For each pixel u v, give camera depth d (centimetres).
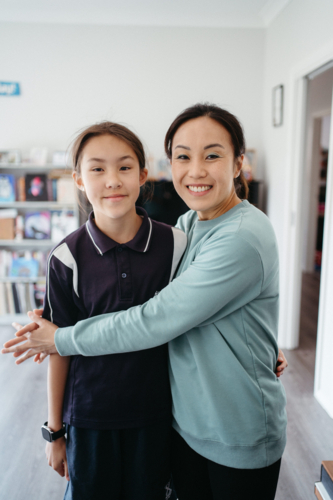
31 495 156
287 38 276
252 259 78
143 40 327
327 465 92
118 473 93
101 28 325
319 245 545
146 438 92
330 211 204
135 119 338
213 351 84
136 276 88
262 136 339
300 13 251
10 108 335
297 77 256
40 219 345
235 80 333
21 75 330
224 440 84
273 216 312
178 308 78
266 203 331
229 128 84
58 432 94
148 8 310
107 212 81
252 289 82
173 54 329
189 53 329
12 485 161
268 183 324
